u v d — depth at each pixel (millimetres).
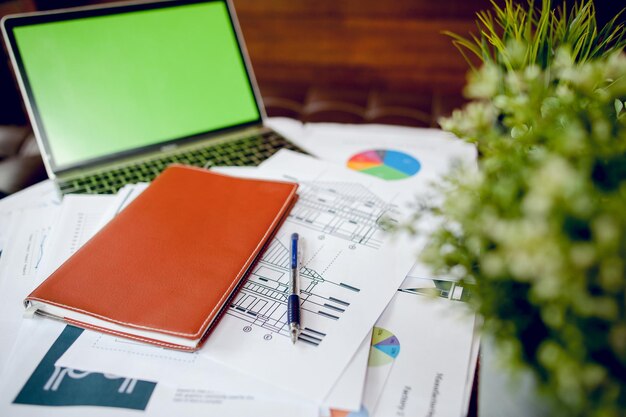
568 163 323
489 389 392
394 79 1355
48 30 742
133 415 410
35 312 500
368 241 584
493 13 1197
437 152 778
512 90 460
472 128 407
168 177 665
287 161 749
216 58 839
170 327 455
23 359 457
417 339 472
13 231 636
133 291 496
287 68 1399
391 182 701
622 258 282
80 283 505
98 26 769
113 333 469
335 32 1318
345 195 667
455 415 407
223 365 447
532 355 329
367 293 515
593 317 293
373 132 845
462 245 368
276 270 546
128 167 756
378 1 1253
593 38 543
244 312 495
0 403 420
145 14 796
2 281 557
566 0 684
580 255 276
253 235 569
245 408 413
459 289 522
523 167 348
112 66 775
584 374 277
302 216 627
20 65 725
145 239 561
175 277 512
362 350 457
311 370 438
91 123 759
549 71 505
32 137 1022
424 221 605
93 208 662
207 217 595
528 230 290
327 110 1137
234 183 652
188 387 430
